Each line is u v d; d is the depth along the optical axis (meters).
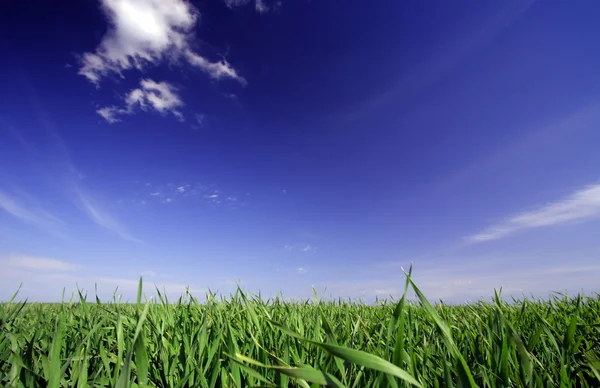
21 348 1.86
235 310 2.55
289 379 1.40
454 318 3.14
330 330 1.30
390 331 1.29
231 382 1.39
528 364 1.13
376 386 1.22
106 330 2.12
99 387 1.36
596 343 1.80
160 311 2.41
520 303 3.80
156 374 1.56
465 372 0.93
